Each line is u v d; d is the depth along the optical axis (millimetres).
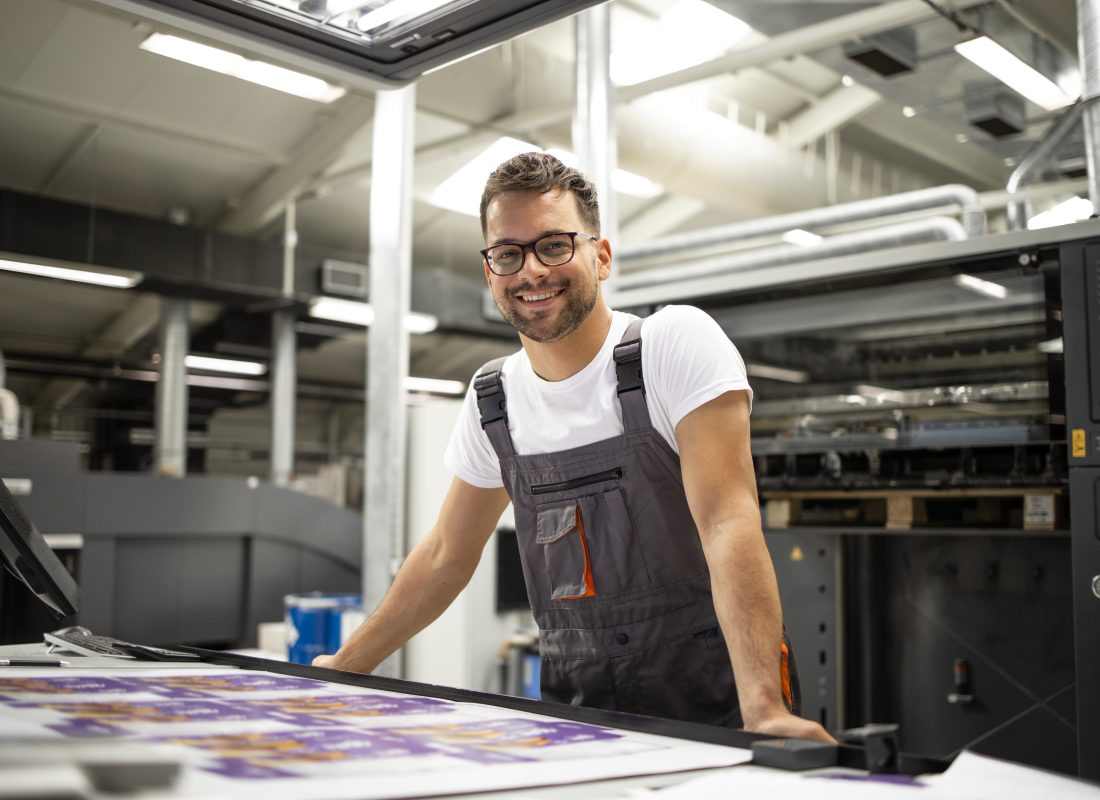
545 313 1232
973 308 2537
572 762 677
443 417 5355
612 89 3465
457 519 1471
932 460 2650
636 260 3639
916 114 5016
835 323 2783
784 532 2879
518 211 1218
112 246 7484
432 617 1441
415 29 1315
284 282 8469
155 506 5910
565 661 1381
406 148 4078
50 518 5457
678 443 1225
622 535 1306
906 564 2918
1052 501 2432
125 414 14102
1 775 408
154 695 932
